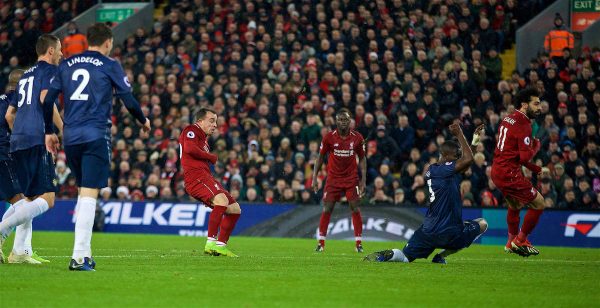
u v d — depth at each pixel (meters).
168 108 79.19
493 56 80.56
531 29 86.12
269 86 76.94
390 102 76.44
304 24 84.69
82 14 96.50
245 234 65.69
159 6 101.94
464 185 63.78
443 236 33.03
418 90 75.19
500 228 61.53
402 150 72.06
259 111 75.88
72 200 70.06
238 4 87.44
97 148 26.73
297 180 67.38
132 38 89.62
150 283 23.69
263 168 69.38
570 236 60.44
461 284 25.14
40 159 29.80
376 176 69.31
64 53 87.69
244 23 86.62
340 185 45.84
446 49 79.00
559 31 81.38
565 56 78.00
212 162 39.69
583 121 71.81
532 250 42.25
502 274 28.91
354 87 77.38
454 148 33.31
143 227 68.19
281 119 73.81
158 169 71.31
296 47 81.31
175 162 71.19
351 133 45.88
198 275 26.20
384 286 24.06
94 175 26.77
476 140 36.28
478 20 84.69
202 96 78.19
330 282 24.84
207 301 20.36
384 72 79.12
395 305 20.28
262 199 68.69
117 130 78.56
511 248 43.09
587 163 69.75
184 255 37.56
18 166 29.88
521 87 77.19
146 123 27.80
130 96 27.06
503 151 42.41
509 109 72.56
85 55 27.22
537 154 68.31
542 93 75.62
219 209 38.06
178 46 84.69
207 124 39.91
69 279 24.23
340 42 81.25
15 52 92.88
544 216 61.09
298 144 70.94
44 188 29.92
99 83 26.91
